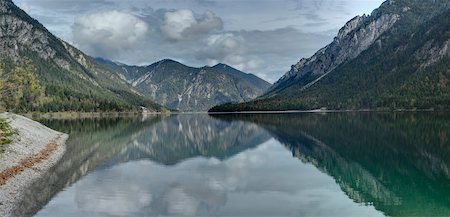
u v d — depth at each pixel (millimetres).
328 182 43969
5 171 44281
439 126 106562
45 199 36531
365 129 103688
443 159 56281
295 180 45219
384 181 44125
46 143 71375
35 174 47250
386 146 69562
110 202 36031
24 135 67750
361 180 44750
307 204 35625
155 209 34188
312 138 86875
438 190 39969
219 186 42562
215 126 144000
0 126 51594
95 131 115438
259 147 75750
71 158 61406
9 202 35094
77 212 32906
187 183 44125
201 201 36719
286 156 63312
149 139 94750
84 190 40250
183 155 67188
